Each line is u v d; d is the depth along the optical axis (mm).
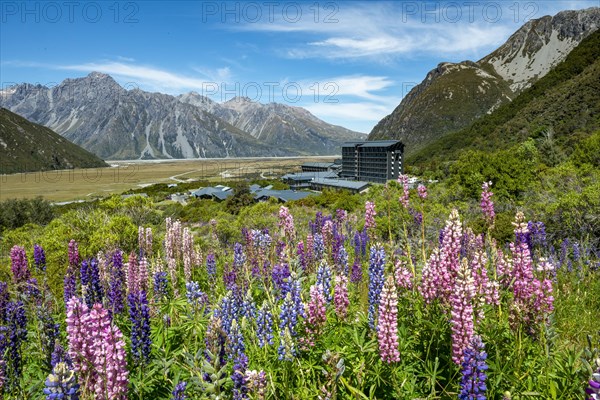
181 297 8453
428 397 4859
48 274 12625
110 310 6742
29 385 5738
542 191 24031
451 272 5895
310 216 33625
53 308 8320
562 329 7223
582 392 4324
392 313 5008
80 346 4195
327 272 6844
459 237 6000
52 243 18000
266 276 8828
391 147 132250
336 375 4531
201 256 12570
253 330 6156
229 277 9047
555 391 4742
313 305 5551
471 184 31391
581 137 73438
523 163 31578
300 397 5062
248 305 6469
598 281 9820
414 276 7172
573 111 98375
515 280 5762
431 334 5945
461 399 4156
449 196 33000
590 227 14961
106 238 18719
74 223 23719
